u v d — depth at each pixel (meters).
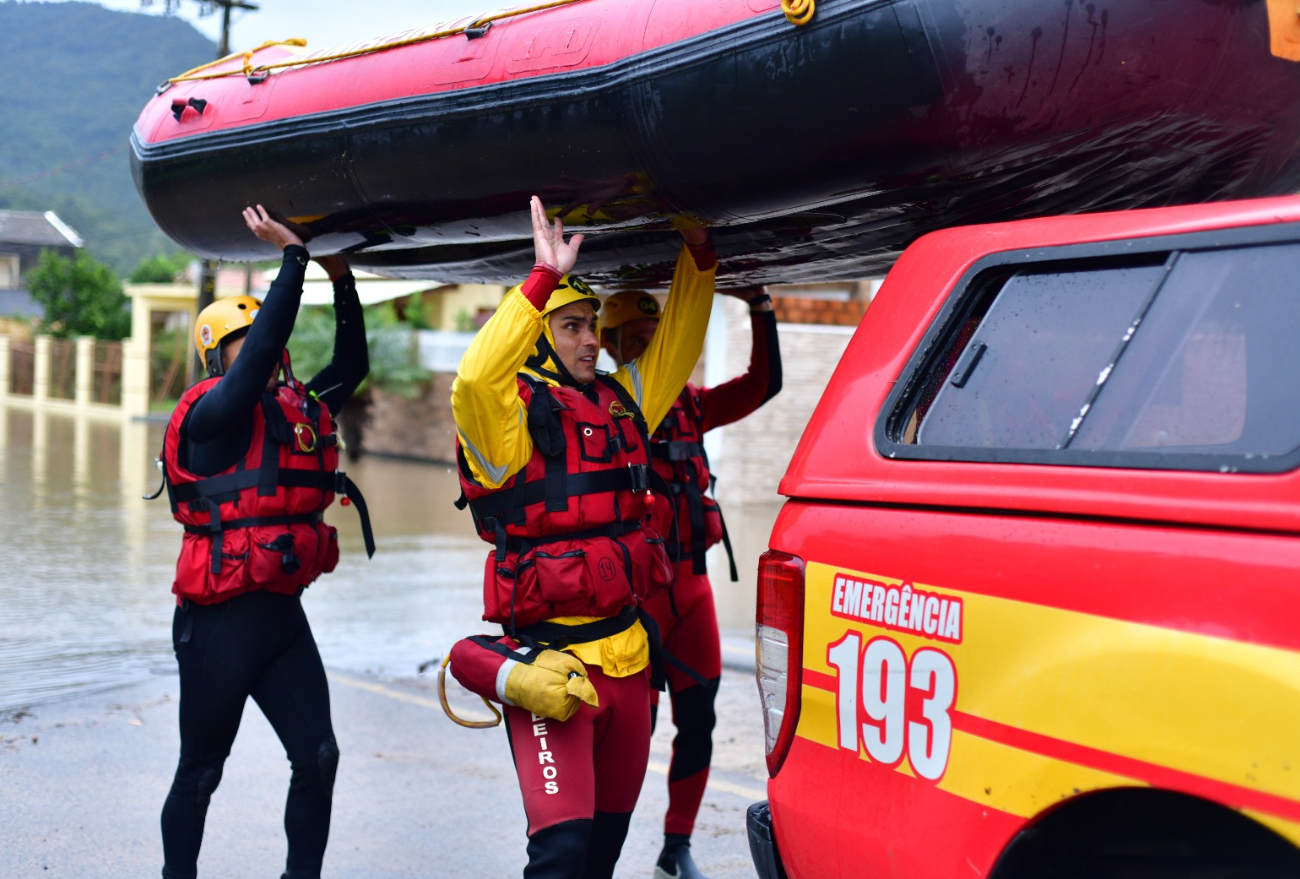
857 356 2.26
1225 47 2.14
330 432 3.33
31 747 4.98
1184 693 1.60
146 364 34.62
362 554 11.64
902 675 1.95
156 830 4.07
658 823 4.39
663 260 3.39
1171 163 2.36
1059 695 1.73
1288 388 1.68
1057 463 1.85
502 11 2.80
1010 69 2.11
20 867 3.73
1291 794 1.50
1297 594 1.54
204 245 3.58
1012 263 2.08
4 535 11.93
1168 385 1.81
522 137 2.64
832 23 2.21
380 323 23.69
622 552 2.74
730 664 7.09
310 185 3.06
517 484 2.72
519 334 2.55
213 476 3.13
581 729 2.71
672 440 3.83
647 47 2.46
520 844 4.05
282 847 3.96
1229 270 1.81
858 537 2.07
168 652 6.99
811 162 2.34
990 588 1.84
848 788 2.03
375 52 2.98
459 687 6.38
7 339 41.66
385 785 4.66
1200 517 1.66
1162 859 1.72
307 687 3.28
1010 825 1.78
